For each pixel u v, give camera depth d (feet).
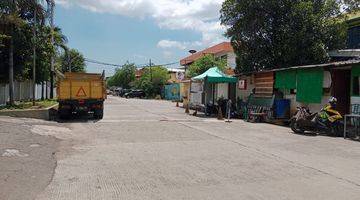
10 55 82.99
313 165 34.37
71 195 24.29
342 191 25.70
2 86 94.48
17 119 67.62
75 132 56.95
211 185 26.99
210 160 36.24
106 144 45.80
